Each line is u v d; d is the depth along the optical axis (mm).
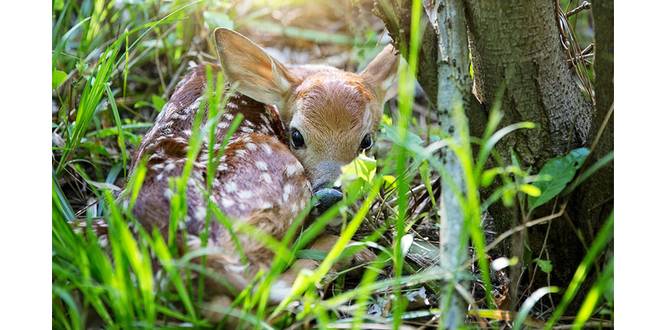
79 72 5129
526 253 3816
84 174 4617
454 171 3271
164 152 4031
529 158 3816
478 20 3680
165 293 3314
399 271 3322
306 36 6480
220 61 4746
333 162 4449
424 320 3666
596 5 3502
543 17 3631
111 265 3494
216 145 4074
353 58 6312
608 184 3639
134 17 5930
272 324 3395
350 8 6551
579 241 3832
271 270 3209
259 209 3758
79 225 3674
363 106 4602
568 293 3262
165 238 3537
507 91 3740
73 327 3365
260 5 6645
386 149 5332
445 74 3516
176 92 4848
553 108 3779
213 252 3322
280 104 4836
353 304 3801
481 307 3857
